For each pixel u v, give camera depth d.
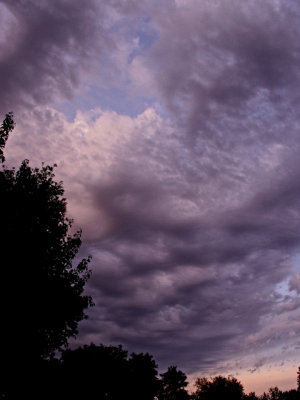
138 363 48.94
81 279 20.75
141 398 46.69
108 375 41.41
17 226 17.94
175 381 64.94
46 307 17.70
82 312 20.48
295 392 85.50
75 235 21.22
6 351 16.27
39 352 18.36
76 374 35.75
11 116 19.52
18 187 18.95
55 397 24.06
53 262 19.59
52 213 20.05
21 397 18.16
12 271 16.64
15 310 16.36
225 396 63.72
